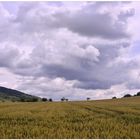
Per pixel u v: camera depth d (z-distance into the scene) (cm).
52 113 3931
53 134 1789
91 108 5241
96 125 2333
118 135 1781
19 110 4909
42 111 4491
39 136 1733
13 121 2881
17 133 1864
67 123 2547
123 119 2947
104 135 1783
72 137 1712
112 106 5966
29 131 1959
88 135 1786
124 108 5016
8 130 2016
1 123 2689
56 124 2470
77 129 2114
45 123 2583
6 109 5341
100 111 4266
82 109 4944
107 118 3059
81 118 3105
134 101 9162
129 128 2108
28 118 3206
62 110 4694
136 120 2858
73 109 4972
